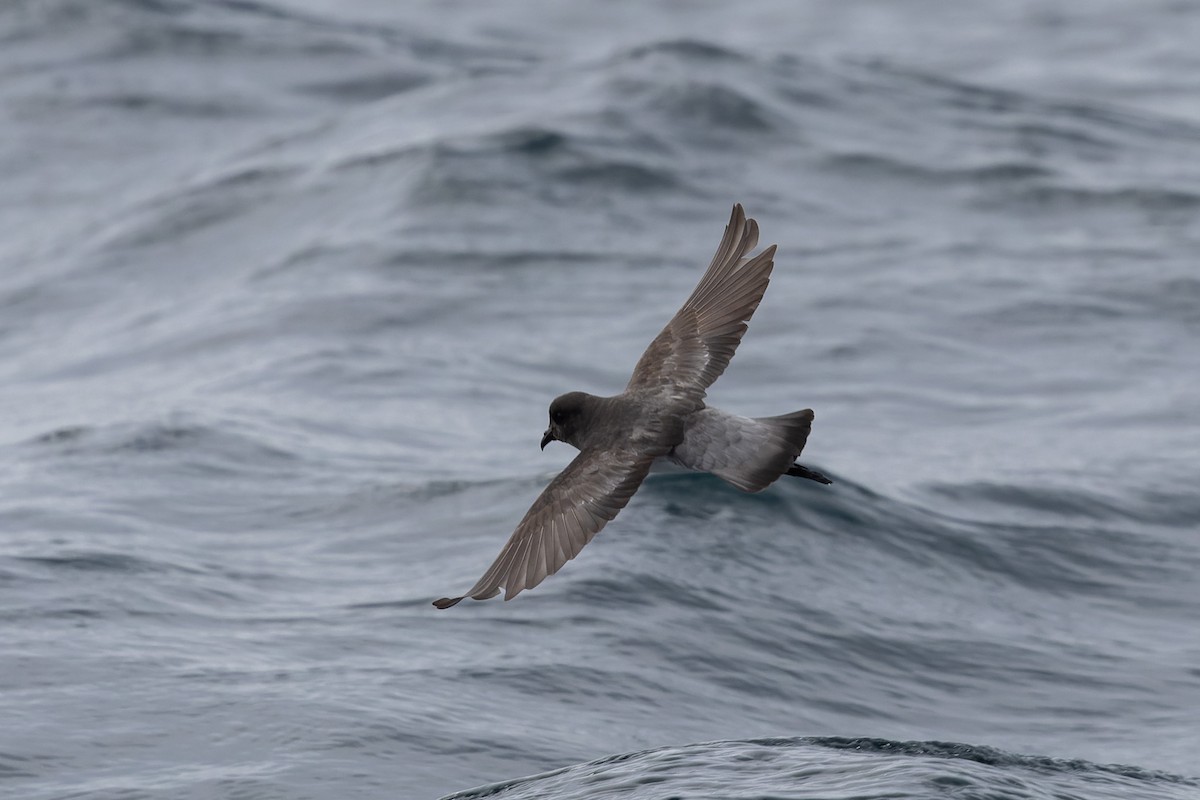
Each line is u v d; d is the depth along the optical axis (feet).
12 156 104.68
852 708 36.58
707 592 41.42
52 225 92.89
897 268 78.59
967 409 61.26
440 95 105.50
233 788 29.68
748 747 27.84
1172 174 95.25
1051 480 52.37
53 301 79.15
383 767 30.78
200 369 64.90
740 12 181.47
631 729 33.81
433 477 50.26
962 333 70.03
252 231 85.05
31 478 50.08
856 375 64.85
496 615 39.34
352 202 85.97
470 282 75.15
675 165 90.02
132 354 68.74
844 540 45.80
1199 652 41.11
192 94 115.03
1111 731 36.14
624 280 75.97
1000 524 48.65
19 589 39.55
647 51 107.96
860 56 137.08
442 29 153.38
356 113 104.83
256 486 50.01
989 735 35.73
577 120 93.97
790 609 41.16
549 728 33.22
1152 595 44.86
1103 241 83.25
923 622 41.63
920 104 105.50
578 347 67.67
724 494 46.96
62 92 114.21
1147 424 59.21
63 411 60.08
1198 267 78.38
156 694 33.76
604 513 19.95
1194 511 50.60
